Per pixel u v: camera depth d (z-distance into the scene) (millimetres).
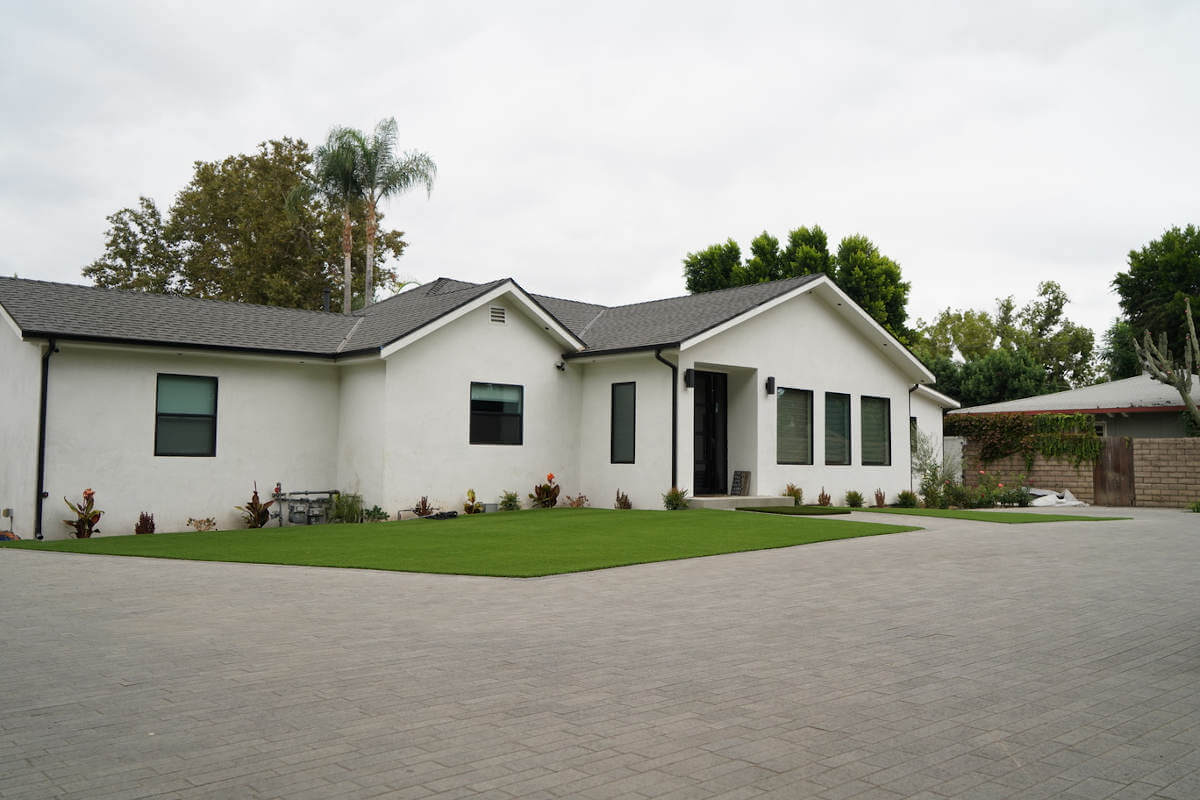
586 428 20859
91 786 3721
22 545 13531
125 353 16328
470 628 7180
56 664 5938
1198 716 4805
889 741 4359
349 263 34375
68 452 15594
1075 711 4895
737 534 13875
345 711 4855
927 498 23609
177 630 7078
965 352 57688
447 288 22344
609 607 8141
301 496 18562
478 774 3881
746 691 5297
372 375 18203
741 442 20797
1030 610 7992
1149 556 11773
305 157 38969
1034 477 25719
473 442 19062
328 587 9297
